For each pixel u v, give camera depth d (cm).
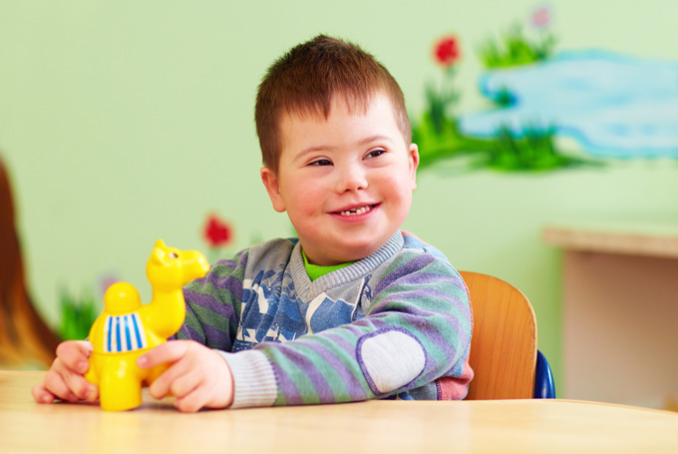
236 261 109
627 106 198
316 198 92
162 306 63
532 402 65
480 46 205
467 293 87
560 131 202
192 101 224
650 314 193
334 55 96
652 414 60
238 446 47
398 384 70
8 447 46
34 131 234
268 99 99
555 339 201
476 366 103
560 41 201
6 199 236
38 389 64
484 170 206
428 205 210
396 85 100
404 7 210
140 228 229
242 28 220
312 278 98
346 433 51
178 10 223
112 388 60
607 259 195
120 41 228
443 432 52
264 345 67
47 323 234
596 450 47
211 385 59
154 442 48
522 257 204
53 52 232
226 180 223
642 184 198
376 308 81
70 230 233
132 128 228
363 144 91
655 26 196
